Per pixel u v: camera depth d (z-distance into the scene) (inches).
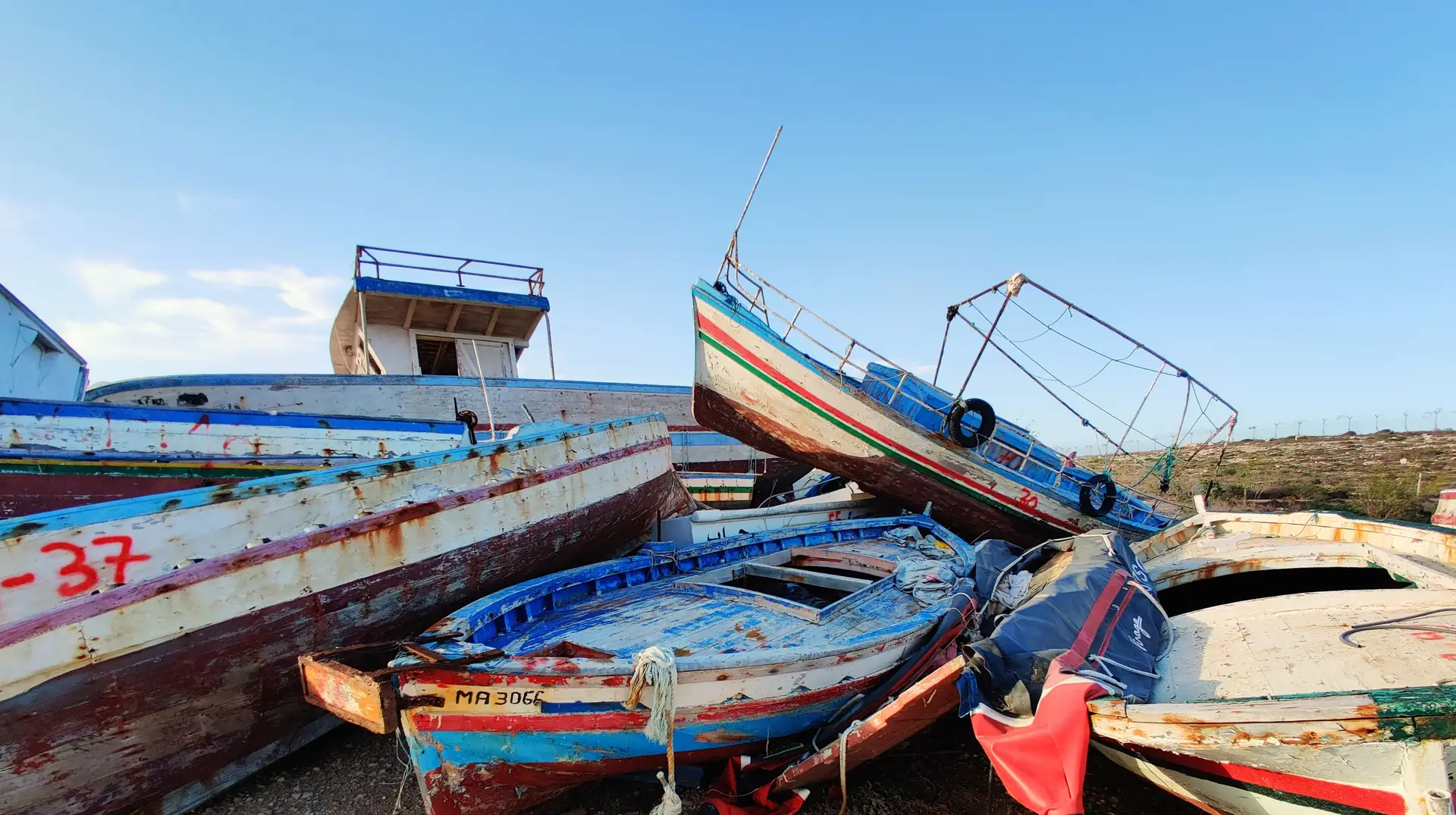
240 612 179.3
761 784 199.3
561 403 506.9
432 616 231.0
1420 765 126.3
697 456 615.2
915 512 453.1
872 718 171.6
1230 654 186.2
